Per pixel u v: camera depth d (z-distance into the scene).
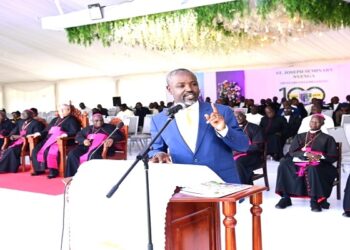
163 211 1.78
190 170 1.94
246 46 10.19
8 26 10.52
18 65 15.12
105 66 15.46
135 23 8.73
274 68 13.66
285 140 8.20
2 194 5.77
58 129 7.11
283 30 8.62
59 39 11.81
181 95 2.13
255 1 7.57
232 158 2.28
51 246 3.61
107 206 1.90
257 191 1.91
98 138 6.46
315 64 13.71
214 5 7.90
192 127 2.24
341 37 11.16
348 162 5.59
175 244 1.90
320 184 4.51
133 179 1.89
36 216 4.59
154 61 14.56
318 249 3.41
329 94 13.03
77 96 18.11
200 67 15.23
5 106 19.34
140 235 1.82
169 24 8.52
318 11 7.47
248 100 11.52
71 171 6.64
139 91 17.00
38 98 18.84
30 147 7.27
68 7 8.71
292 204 4.85
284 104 9.46
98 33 9.13
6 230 4.11
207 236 2.11
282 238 3.70
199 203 2.05
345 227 3.97
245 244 3.54
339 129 5.97
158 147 2.34
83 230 1.94
